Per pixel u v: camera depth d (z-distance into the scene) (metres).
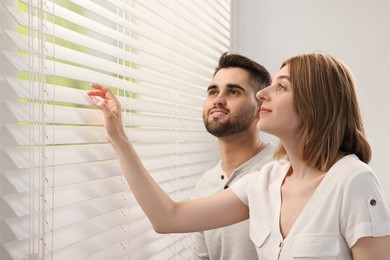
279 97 1.07
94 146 1.12
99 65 1.11
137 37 1.42
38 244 0.87
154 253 1.40
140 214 1.33
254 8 2.24
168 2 1.55
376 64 2.10
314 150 1.04
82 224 1.08
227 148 1.47
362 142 1.07
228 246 1.38
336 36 2.14
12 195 0.88
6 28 0.88
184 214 1.21
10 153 0.86
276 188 1.14
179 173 1.61
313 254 0.98
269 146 1.50
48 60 0.96
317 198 1.02
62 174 1.00
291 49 2.19
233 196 1.25
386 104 2.09
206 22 1.84
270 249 1.09
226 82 1.42
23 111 0.89
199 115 1.82
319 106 1.02
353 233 0.94
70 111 1.03
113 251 1.19
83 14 1.32
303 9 2.18
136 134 1.29
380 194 0.97
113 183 1.19
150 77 1.38
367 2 2.10
